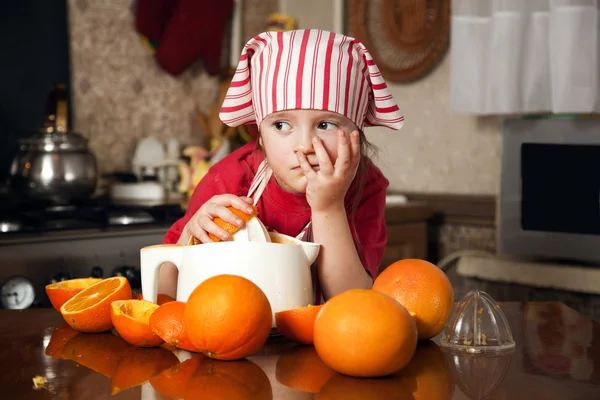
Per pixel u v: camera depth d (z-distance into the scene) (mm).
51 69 2180
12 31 2100
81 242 1595
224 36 2561
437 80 2252
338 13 2498
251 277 684
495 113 1790
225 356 605
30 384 552
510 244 1620
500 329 686
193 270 701
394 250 2076
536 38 1737
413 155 2346
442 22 2195
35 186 1806
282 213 1022
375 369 555
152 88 2426
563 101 1647
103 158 2316
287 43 829
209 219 776
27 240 1512
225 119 947
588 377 571
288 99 814
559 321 795
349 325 556
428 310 682
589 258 1497
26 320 802
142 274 744
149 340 655
